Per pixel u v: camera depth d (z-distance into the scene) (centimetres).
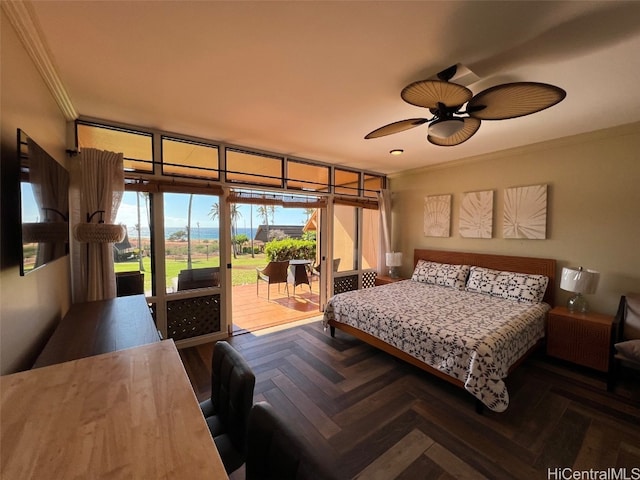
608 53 161
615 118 260
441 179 446
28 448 65
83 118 253
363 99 220
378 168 486
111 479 58
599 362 259
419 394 235
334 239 471
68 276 229
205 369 279
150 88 203
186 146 315
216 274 347
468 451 176
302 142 334
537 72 182
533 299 315
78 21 135
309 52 162
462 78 187
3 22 121
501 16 133
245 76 187
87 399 84
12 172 127
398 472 161
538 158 341
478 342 214
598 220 299
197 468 62
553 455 173
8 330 120
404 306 301
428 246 468
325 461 73
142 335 156
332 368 278
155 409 81
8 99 125
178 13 131
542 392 238
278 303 527
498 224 380
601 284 297
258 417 89
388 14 132
